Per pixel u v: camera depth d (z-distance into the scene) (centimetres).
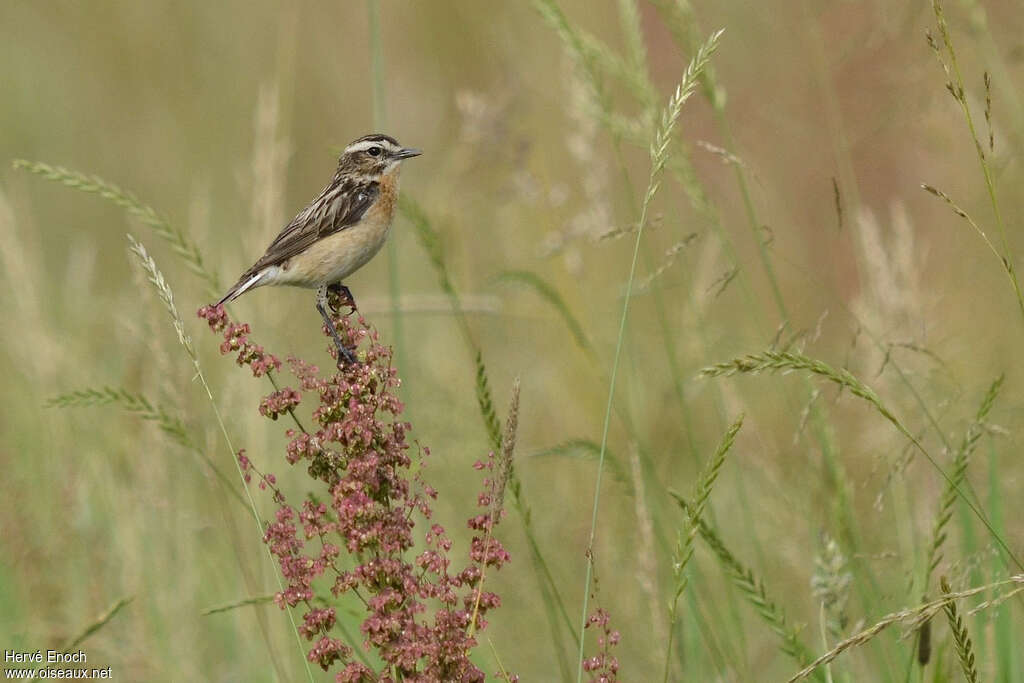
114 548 1208
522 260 1616
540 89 1655
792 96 1603
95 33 2359
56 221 2192
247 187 1958
